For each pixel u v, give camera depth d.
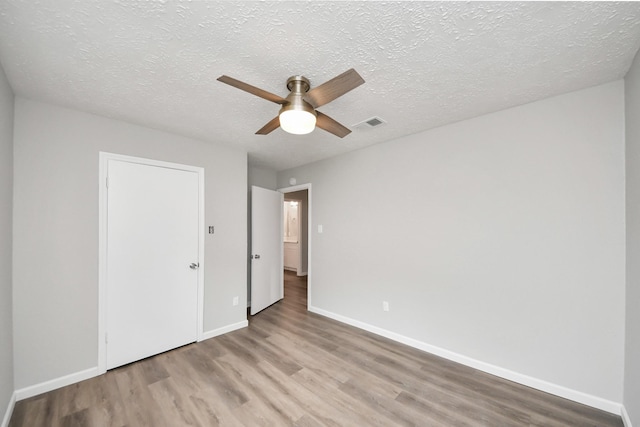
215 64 1.60
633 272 1.59
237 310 3.28
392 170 2.99
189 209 2.87
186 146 2.87
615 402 1.75
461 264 2.44
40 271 2.03
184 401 1.92
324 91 1.54
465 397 1.95
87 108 2.18
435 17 1.23
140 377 2.22
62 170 2.14
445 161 2.56
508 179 2.19
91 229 2.26
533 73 1.70
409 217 2.83
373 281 3.16
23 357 1.95
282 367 2.37
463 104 2.12
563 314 1.94
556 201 1.98
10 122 1.85
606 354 1.78
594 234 1.84
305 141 3.04
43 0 1.12
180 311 2.77
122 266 2.41
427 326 2.66
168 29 1.31
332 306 3.65
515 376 2.12
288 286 5.61
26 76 1.72
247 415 1.77
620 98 1.76
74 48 1.45
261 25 1.28
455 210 2.49
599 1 1.14
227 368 2.36
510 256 2.17
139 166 2.53
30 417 1.75
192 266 2.86
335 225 3.63
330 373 2.27
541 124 2.05
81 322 2.19
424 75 1.72
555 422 1.70
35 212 2.01
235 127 2.61
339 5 1.16
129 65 1.61
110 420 1.73
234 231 3.27
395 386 2.09
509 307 2.17
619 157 1.76
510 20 1.25
